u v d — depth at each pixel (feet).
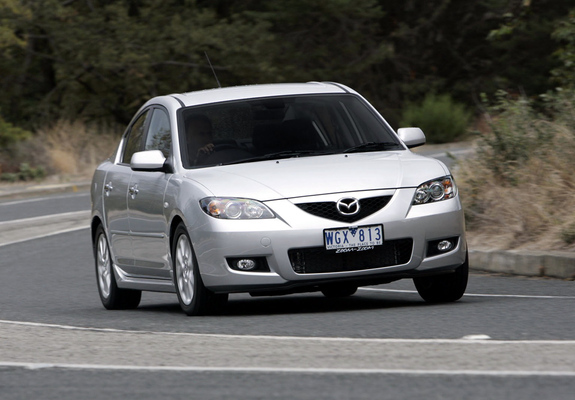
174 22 414.21
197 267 90.99
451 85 527.40
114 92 411.75
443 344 70.28
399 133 103.76
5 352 77.10
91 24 400.88
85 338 82.07
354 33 499.10
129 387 61.16
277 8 481.87
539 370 60.49
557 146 141.59
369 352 68.64
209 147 98.58
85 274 146.92
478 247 128.57
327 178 90.38
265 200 88.74
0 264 163.12
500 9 506.48
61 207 253.85
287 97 104.37
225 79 428.15
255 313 95.35
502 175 145.38
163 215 97.19
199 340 77.30
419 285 98.58
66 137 364.99
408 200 90.12
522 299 94.99
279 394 57.06
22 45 386.32
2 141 353.31
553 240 123.24
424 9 522.88
